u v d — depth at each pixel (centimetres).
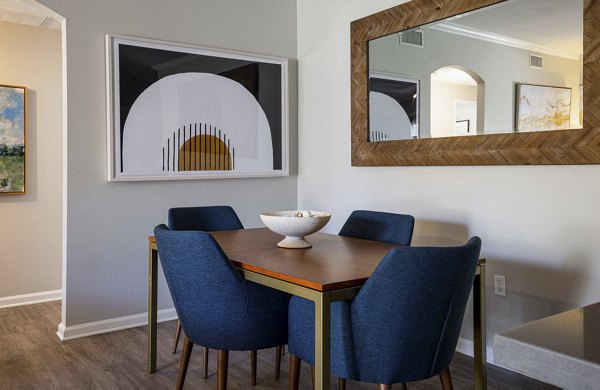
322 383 163
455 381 261
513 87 269
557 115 252
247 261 201
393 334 166
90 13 330
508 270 280
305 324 190
